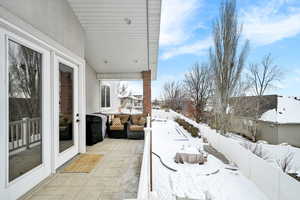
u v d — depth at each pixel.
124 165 3.07
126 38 4.62
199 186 4.53
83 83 3.80
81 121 3.71
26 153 2.10
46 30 2.43
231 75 9.48
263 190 4.20
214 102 10.35
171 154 6.75
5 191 1.73
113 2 3.27
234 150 5.84
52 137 2.62
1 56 1.72
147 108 7.38
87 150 4.04
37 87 2.33
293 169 6.97
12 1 1.79
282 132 11.23
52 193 2.15
